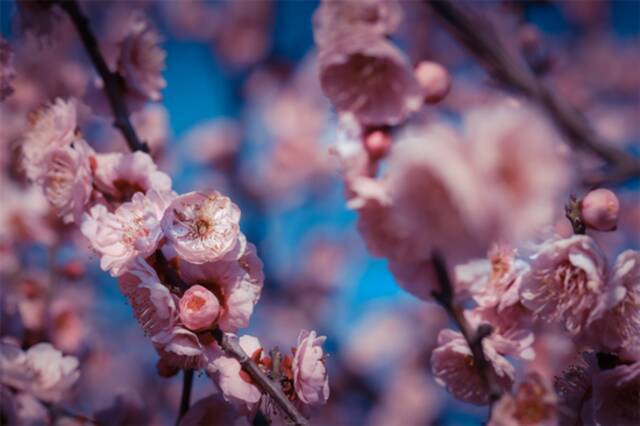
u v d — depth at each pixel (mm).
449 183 444
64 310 744
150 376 1210
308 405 539
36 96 1201
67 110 569
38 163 564
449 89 546
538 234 531
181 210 525
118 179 558
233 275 527
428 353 1408
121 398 653
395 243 520
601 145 759
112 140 995
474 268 524
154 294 515
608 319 535
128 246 524
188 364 535
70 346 731
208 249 520
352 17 550
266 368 542
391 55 533
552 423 497
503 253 540
